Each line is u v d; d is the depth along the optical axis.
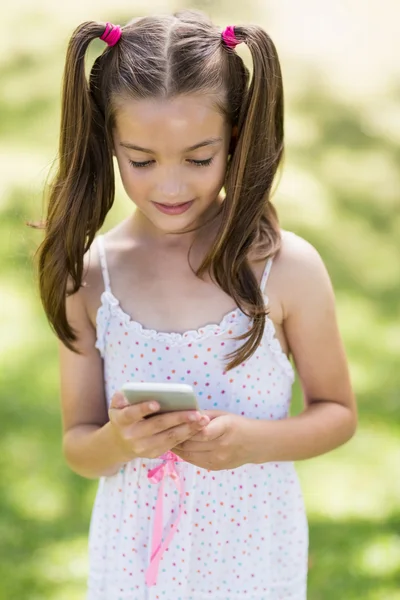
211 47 2.27
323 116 9.42
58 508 4.52
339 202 8.05
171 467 2.41
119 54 2.30
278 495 2.50
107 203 2.46
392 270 7.13
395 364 5.89
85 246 2.53
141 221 2.53
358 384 5.66
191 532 2.44
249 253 2.40
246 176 2.34
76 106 2.36
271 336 2.43
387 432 5.18
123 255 2.52
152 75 2.21
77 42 2.33
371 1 11.84
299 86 9.94
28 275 6.77
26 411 5.37
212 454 2.30
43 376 5.76
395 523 4.39
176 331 2.44
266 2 11.66
